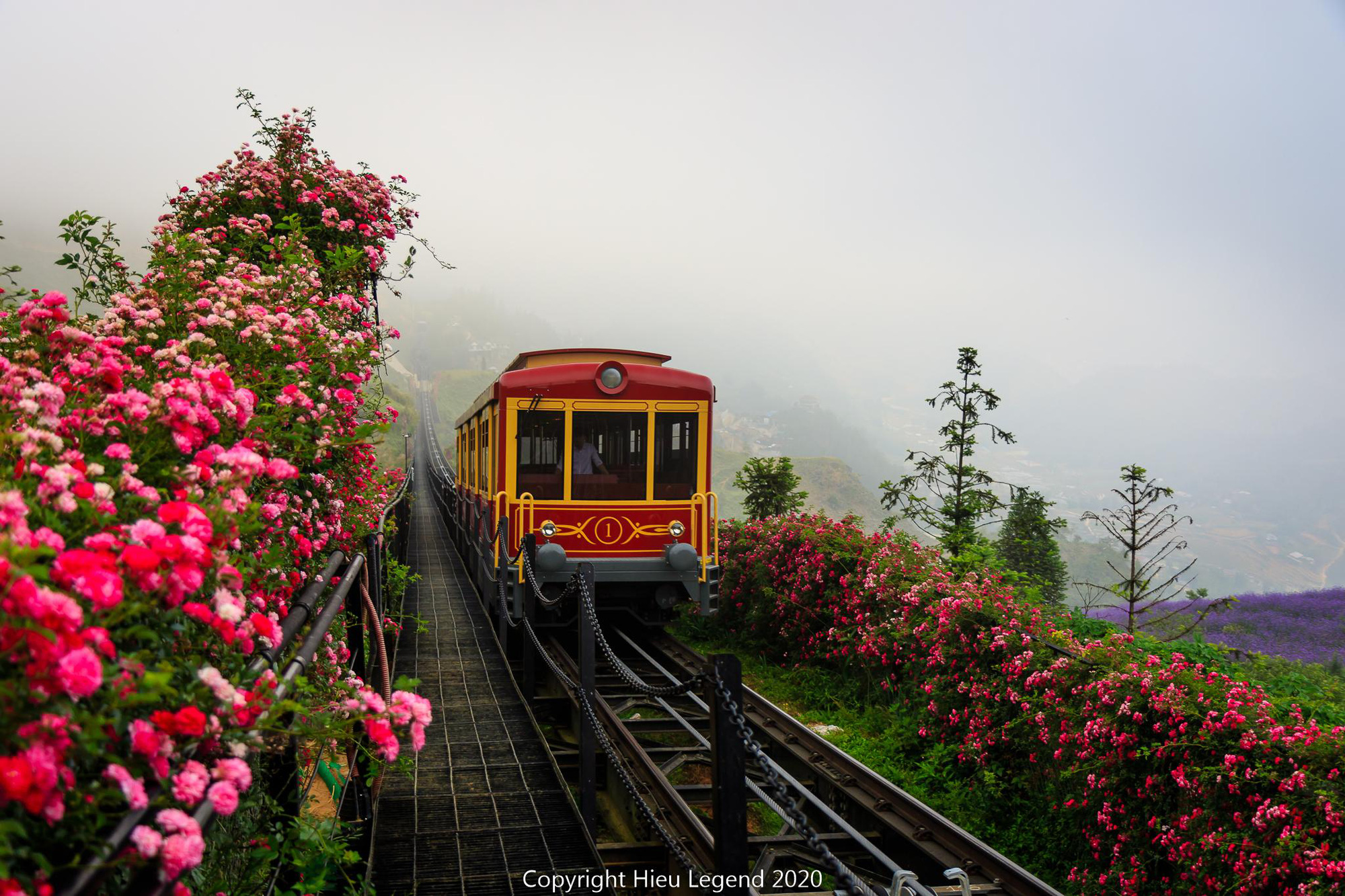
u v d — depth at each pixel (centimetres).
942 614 719
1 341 278
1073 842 558
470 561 1361
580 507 950
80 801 143
